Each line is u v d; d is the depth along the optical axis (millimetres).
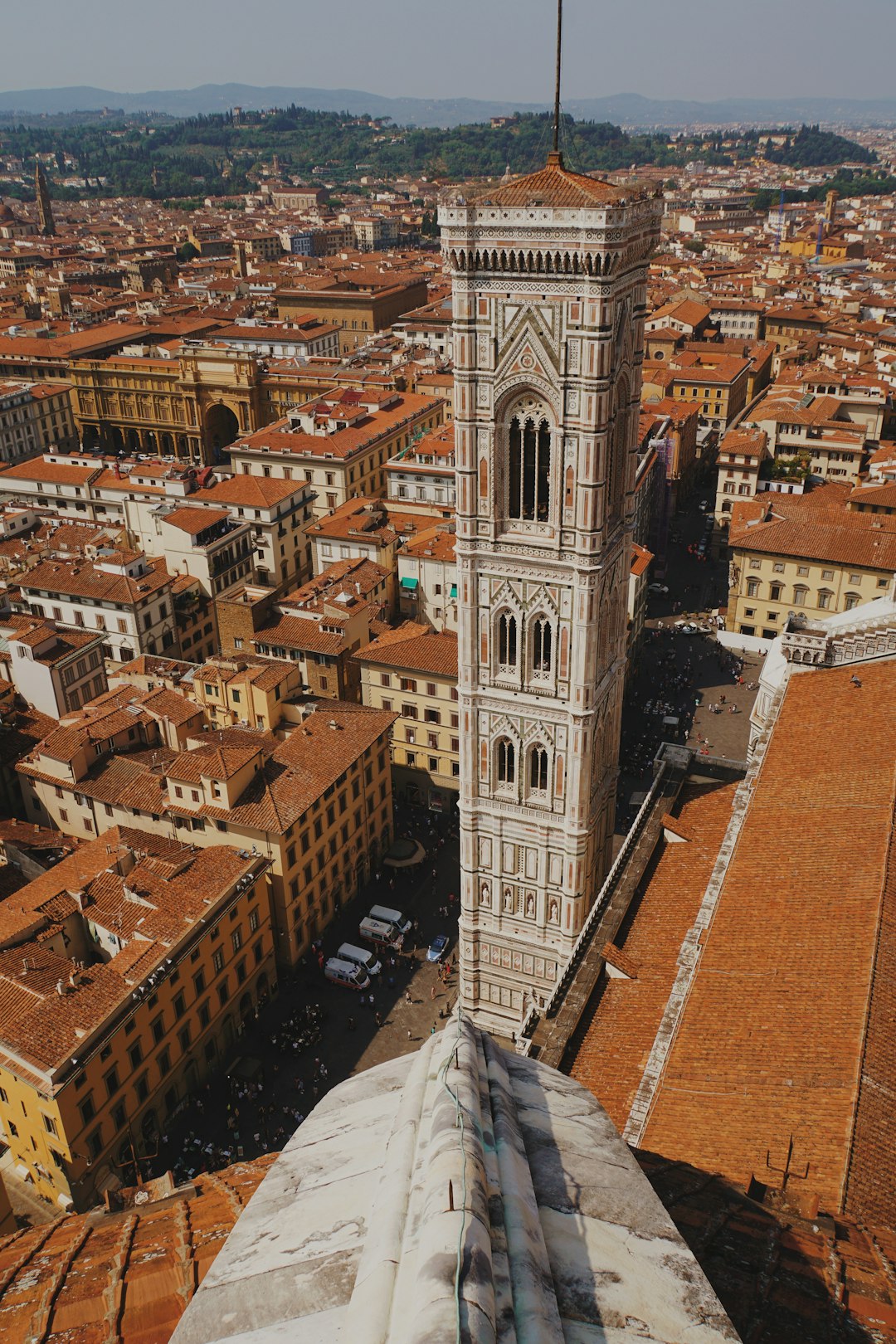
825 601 171750
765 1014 40094
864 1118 33188
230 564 182625
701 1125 35500
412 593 164125
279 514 197500
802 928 44125
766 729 65250
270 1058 101812
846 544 169750
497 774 85812
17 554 178500
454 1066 13211
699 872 67750
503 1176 11703
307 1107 95875
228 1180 19031
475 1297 9305
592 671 77875
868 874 45656
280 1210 12344
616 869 69438
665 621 195125
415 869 130375
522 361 70062
